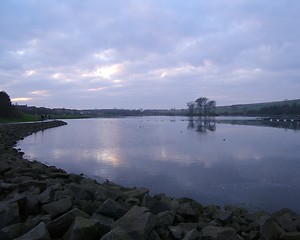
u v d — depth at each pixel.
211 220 9.88
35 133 54.84
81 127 76.81
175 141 41.00
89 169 21.22
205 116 189.38
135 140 42.19
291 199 14.41
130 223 7.04
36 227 6.57
